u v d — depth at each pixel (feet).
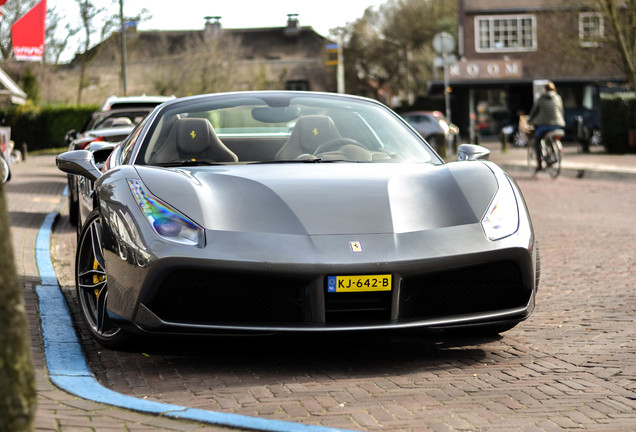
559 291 18.52
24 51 66.13
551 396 10.75
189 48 172.14
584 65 109.91
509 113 133.69
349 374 11.94
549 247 25.38
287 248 11.65
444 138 87.76
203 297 11.84
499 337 14.38
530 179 54.39
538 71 131.44
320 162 14.78
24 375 5.53
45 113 126.21
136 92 167.53
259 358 12.88
